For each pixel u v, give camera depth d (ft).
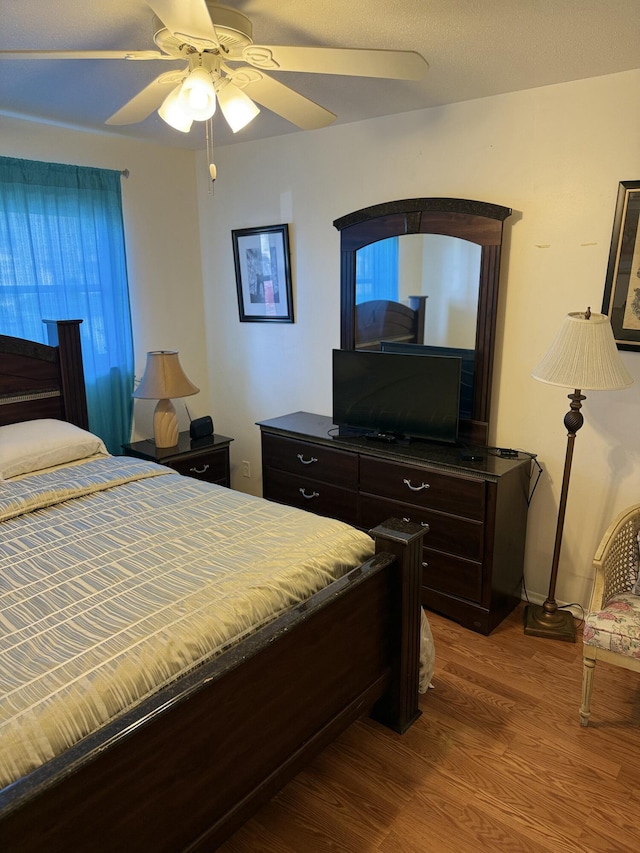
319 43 6.81
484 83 8.30
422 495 9.37
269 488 11.90
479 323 9.52
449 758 6.72
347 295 11.09
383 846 5.67
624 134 7.95
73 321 10.66
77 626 4.97
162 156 12.60
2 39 6.68
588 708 7.11
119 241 11.87
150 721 4.03
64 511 7.67
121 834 4.07
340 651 6.01
